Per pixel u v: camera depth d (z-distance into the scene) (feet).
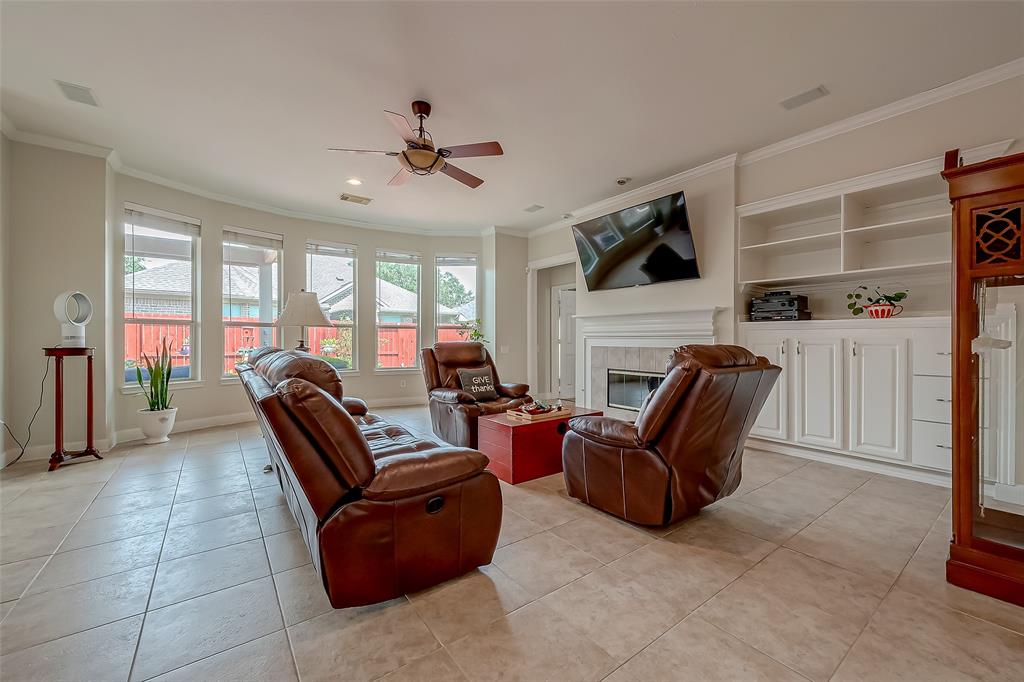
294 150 12.44
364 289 20.62
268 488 9.50
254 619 5.04
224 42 7.84
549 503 8.68
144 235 14.32
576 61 8.41
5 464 11.01
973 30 7.54
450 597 5.44
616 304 16.76
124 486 9.60
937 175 9.49
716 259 13.39
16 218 11.28
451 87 9.28
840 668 4.23
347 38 7.73
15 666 4.29
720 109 10.21
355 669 4.26
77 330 11.32
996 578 5.35
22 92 9.48
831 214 12.33
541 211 18.66
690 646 4.56
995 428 5.63
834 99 9.80
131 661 4.36
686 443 6.85
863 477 10.10
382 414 18.58
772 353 12.01
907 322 9.74
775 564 6.24
